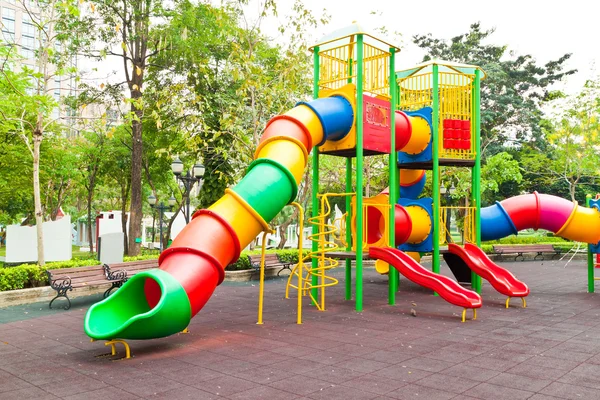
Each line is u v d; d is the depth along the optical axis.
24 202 31.70
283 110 15.93
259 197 8.33
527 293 11.00
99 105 21.95
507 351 6.98
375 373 5.95
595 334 8.11
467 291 9.80
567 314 10.01
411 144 12.66
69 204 46.62
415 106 15.55
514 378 5.70
